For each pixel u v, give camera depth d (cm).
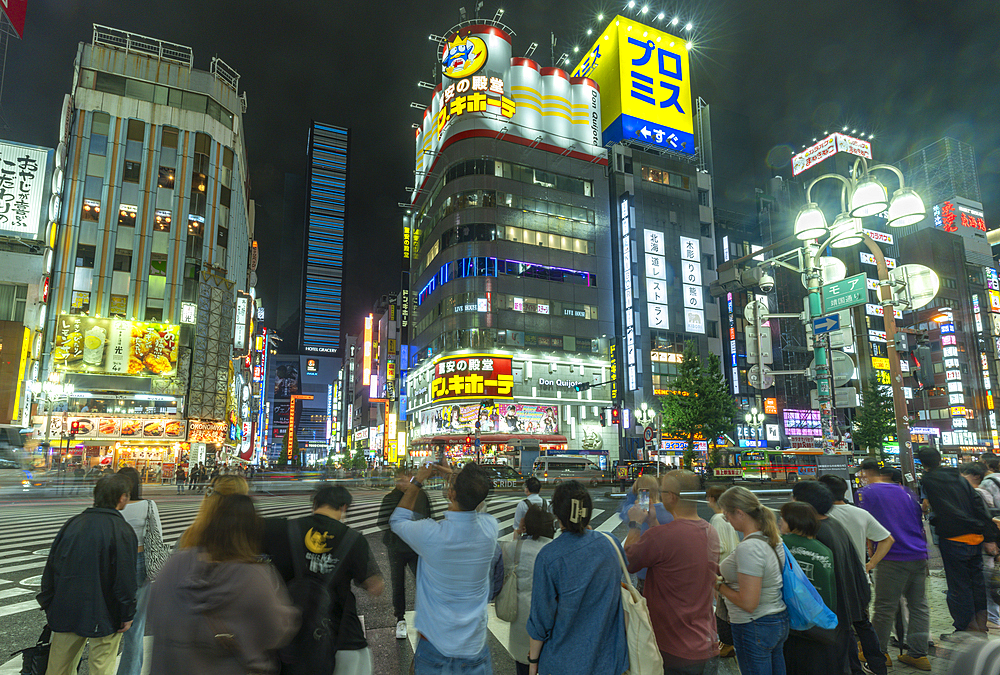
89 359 3978
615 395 5006
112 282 4200
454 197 5075
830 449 1010
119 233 4284
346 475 4022
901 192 872
